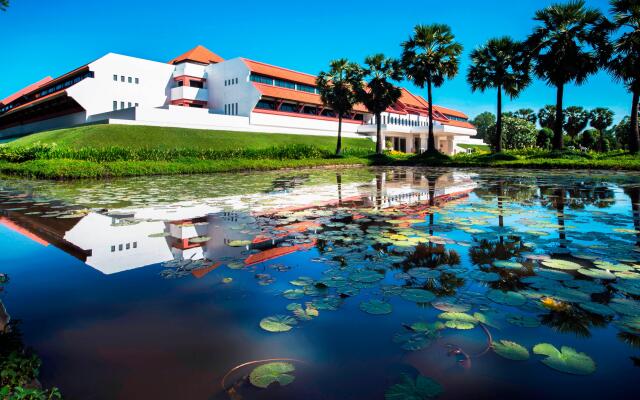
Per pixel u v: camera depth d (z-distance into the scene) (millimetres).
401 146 49531
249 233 4723
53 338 2182
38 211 6453
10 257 3734
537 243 4109
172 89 43062
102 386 1758
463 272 3191
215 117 36094
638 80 21203
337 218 5719
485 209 6480
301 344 2096
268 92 39219
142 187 11055
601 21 21531
